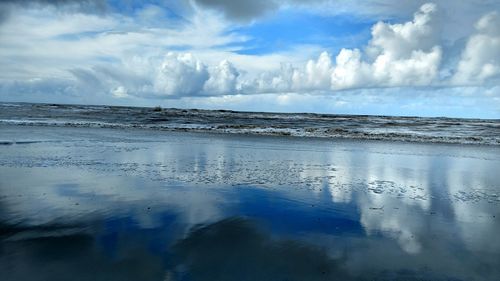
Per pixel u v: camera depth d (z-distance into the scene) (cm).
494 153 2267
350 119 6125
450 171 1528
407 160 1847
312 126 4216
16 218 743
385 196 1034
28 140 2094
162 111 6888
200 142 2373
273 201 939
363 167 1569
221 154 1816
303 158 1781
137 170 1312
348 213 848
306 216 816
